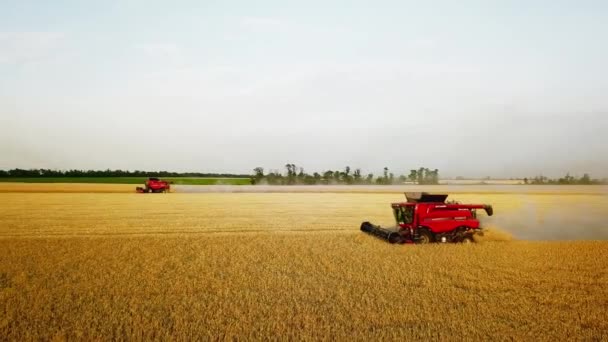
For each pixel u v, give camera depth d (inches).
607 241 845.2
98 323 372.8
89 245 770.8
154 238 855.1
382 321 379.9
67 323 373.1
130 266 596.4
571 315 402.0
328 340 336.2
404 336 346.0
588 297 456.8
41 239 836.0
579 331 364.2
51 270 569.9
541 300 444.8
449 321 381.1
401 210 859.4
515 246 768.3
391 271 565.6
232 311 404.2
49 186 3393.2
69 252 701.9
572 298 452.8
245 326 365.1
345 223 1143.6
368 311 404.2
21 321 376.2
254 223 1131.3
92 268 582.9
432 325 370.9
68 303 427.8
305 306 418.6
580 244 797.9
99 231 965.8
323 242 809.5
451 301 438.9
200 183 4793.3
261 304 423.5
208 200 2036.2
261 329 356.2
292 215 1352.1
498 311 409.1
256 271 565.6
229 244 786.2
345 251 713.0
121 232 953.5
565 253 701.9
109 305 422.9
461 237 826.8
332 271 565.0
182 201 1943.9
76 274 547.8
